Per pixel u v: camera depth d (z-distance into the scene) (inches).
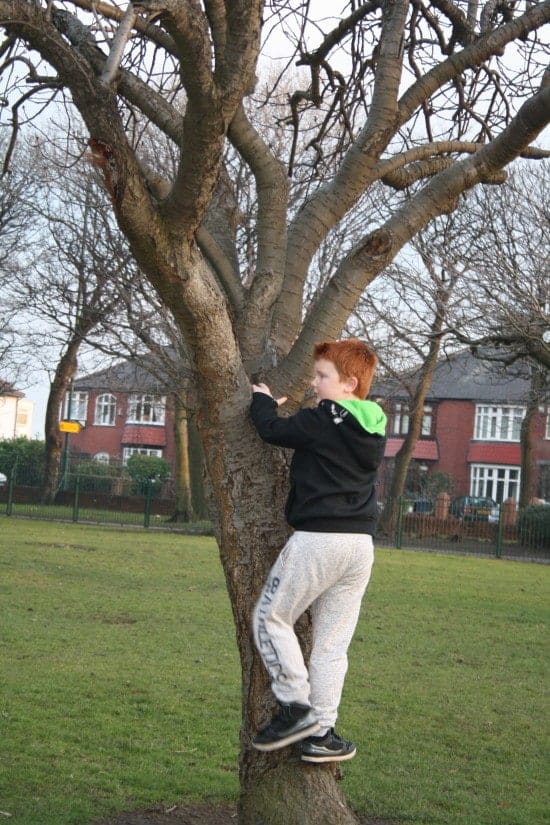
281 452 183.0
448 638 525.0
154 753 282.7
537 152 252.8
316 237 216.4
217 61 161.2
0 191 1144.2
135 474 1920.5
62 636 455.2
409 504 1441.9
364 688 388.2
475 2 275.4
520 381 2352.4
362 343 176.7
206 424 182.7
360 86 286.0
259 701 178.5
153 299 1081.4
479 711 361.4
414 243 881.5
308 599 163.2
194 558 874.1
